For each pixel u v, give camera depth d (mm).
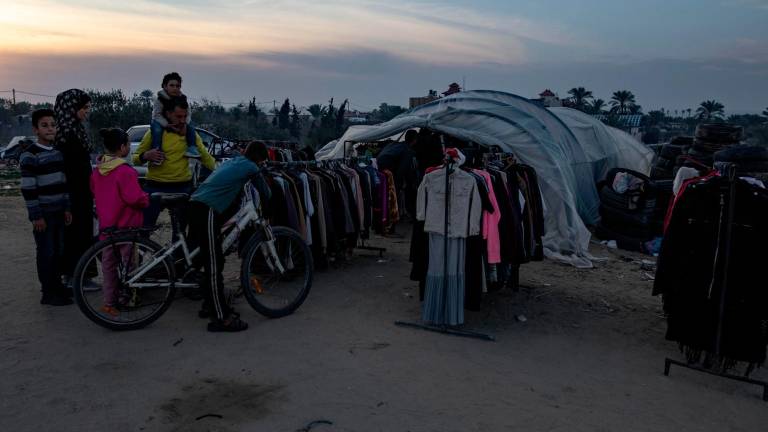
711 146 10938
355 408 3695
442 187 5109
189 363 4340
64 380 3996
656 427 3609
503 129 10016
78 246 5785
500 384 4172
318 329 5207
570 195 9125
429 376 4258
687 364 4422
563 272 7918
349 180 7301
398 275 7211
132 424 3430
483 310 6000
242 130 40125
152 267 5062
